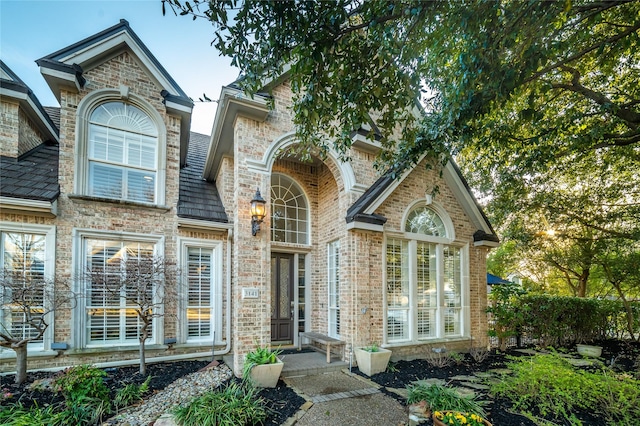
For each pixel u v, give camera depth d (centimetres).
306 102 377
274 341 860
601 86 727
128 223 752
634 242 998
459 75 400
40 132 834
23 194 632
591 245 1191
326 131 479
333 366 696
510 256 1750
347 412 493
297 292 912
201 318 812
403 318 837
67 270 680
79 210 706
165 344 747
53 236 672
